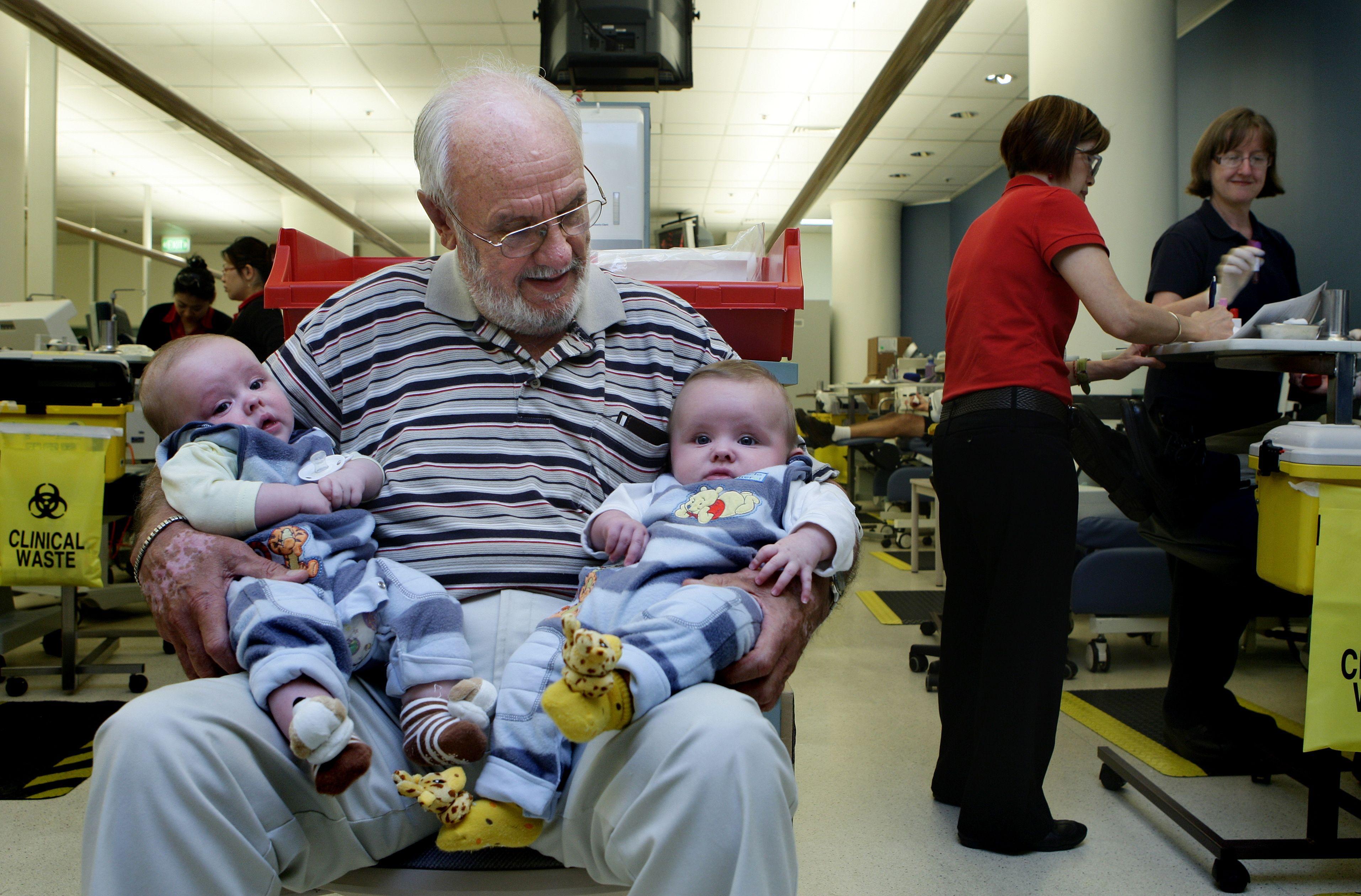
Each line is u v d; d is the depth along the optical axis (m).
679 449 1.12
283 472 1.00
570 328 1.12
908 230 11.86
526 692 0.85
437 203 1.05
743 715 0.73
